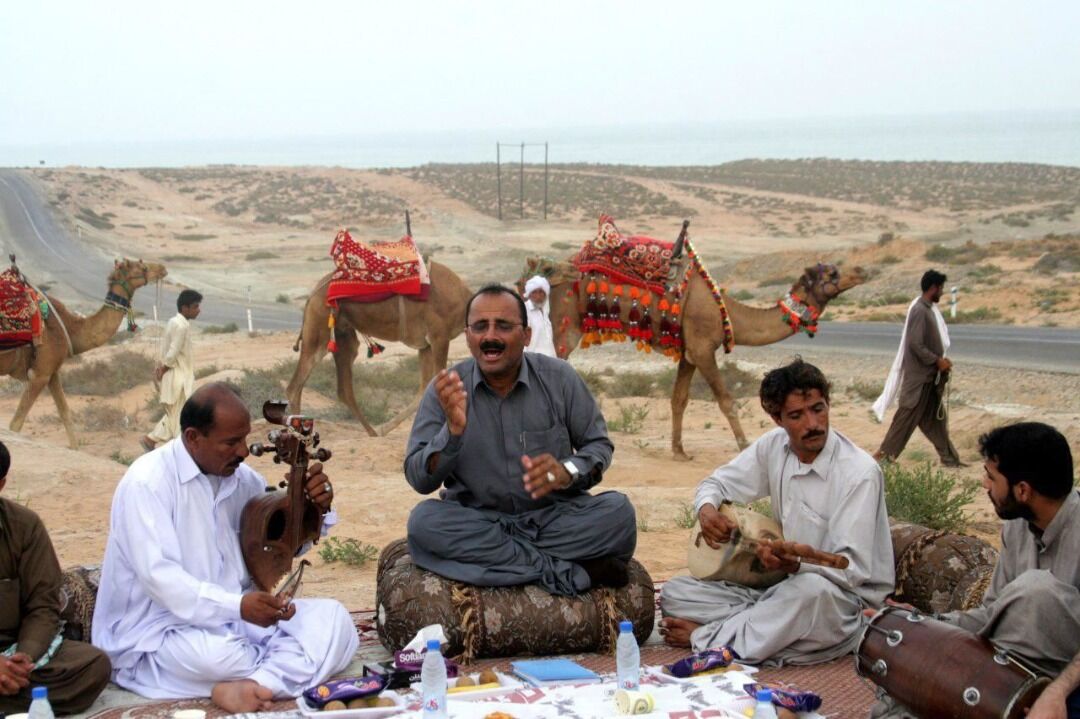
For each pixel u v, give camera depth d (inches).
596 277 524.7
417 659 218.4
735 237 3026.6
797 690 211.5
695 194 4237.2
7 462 205.3
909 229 3110.2
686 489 463.5
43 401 922.7
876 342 1133.7
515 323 242.7
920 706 184.7
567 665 220.8
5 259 2546.8
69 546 380.5
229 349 1289.4
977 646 182.9
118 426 759.7
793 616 230.1
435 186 4539.9
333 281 587.2
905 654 188.1
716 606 247.4
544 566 240.5
